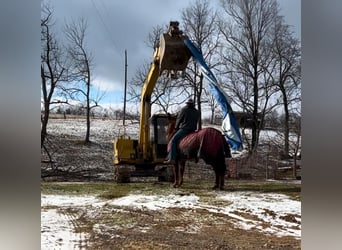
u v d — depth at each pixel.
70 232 4.40
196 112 8.29
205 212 5.70
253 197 7.02
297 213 5.52
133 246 3.88
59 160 14.23
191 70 13.66
